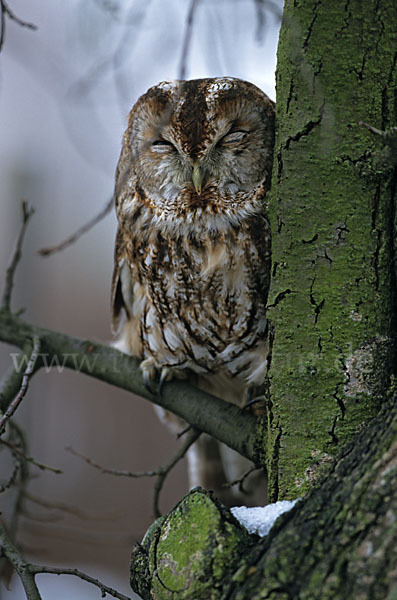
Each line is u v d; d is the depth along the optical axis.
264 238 5.73
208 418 5.70
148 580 3.95
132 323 6.68
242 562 3.49
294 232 4.29
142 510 13.69
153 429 15.42
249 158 5.74
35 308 14.40
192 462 8.02
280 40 4.41
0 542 4.61
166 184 5.95
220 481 7.91
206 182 5.74
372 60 4.15
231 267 5.79
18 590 9.88
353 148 4.16
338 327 4.19
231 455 7.83
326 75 4.19
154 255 6.05
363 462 3.45
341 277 4.19
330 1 4.19
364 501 3.22
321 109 4.20
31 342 6.12
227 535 3.67
